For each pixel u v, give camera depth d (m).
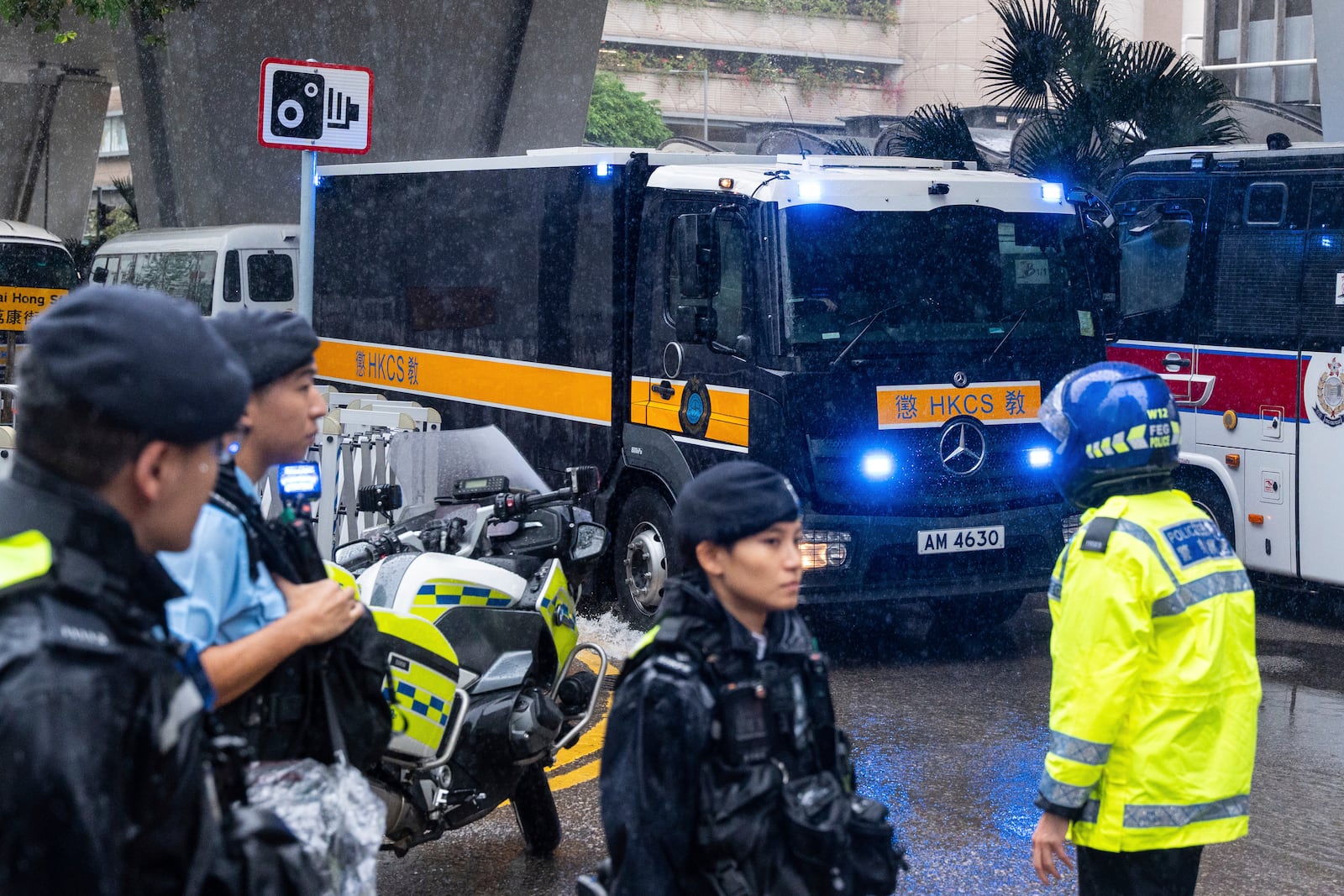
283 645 2.63
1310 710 7.20
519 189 10.06
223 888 1.72
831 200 7.92
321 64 8.35
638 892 2.30
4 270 20.41
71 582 1.55
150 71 23.25
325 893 2.46
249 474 2.91
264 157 22.19
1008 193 8.31
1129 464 3.12
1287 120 21.00
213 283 18.66
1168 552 3.00
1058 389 3.30
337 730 2.76
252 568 2.68
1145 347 10.06
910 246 8.02
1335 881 4.94
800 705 2.39
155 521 1.71
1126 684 2.94
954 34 66.38
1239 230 9.41
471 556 4.97
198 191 22.05
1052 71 14.93
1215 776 2.99
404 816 4.28
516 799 5.11
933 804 5.68
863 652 8.48
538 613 4.76
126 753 1.53
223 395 1.71
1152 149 14.51
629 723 2.36
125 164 60.50
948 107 15.55
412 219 11.48
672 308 8.59
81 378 1.60
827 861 2.28
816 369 7.68
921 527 7.77
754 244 7.85
